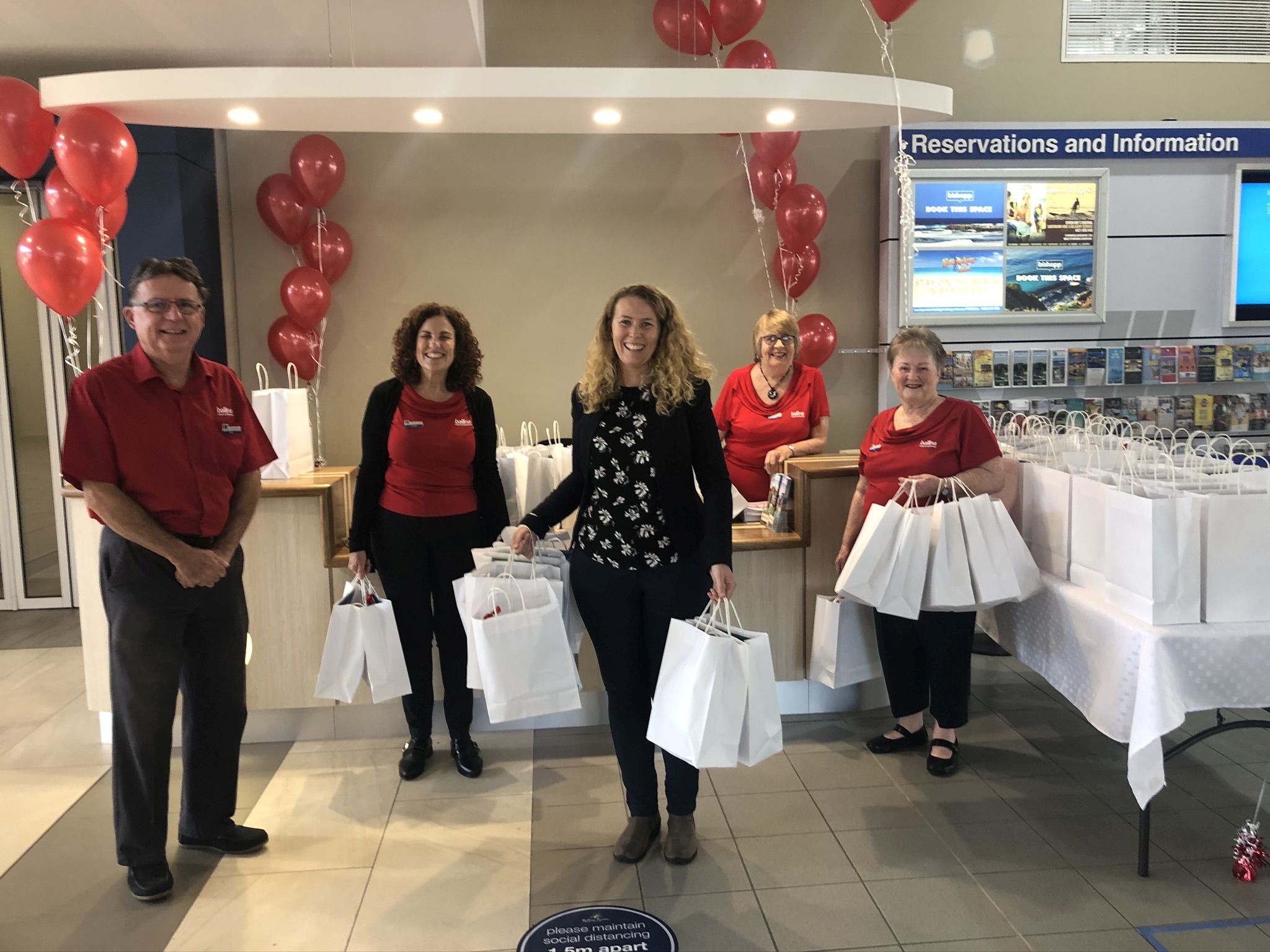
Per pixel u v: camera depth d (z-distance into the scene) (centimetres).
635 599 233
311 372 493
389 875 245
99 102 323
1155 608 229
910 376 285
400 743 332
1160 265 512
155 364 226
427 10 383
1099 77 534
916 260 497
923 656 311
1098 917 221
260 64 454
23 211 447
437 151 514
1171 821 268
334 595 322
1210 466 286
